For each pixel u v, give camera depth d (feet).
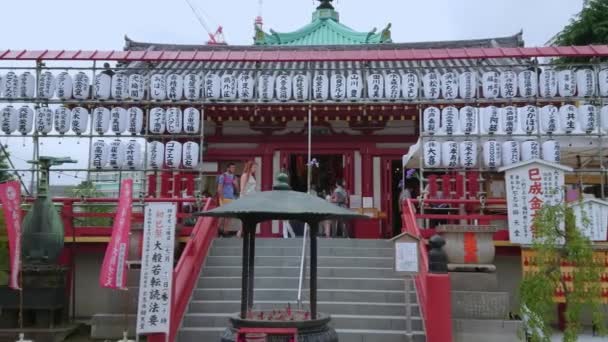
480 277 44.06
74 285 52.90
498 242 50.88
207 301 44.83
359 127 75.00
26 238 47.50
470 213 60.75
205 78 58.34
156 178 59.67
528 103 57.41
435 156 55.11
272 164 75.36
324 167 78.54
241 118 72.49
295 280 47.39
